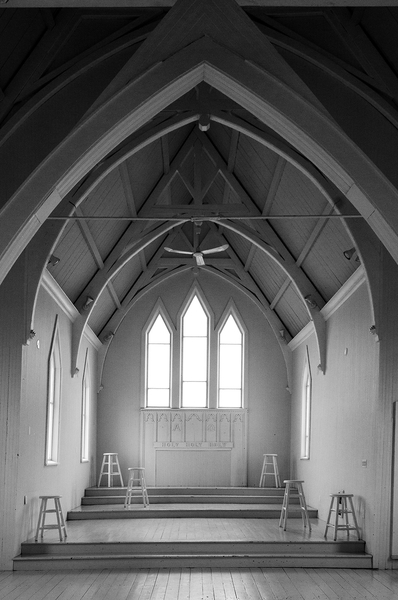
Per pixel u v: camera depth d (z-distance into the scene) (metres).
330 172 7.79
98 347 17.36
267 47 7.46
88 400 16.30
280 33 7.94
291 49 7.90
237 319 17.77
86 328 15.03
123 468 17.33
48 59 7.80
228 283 17.86
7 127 7.66
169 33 7.48
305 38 7.92
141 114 7.65
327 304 13.36
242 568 10.80
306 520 12.72
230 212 13.52
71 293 13.77
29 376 11.04
